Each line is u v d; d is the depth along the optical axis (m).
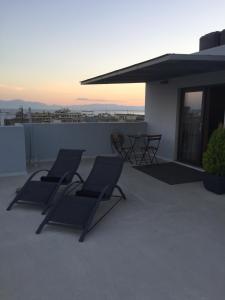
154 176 6.51
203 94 7.10
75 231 3.67
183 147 8.02
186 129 7.85
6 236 3.53
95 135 8.70
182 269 2.86
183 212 4.36
